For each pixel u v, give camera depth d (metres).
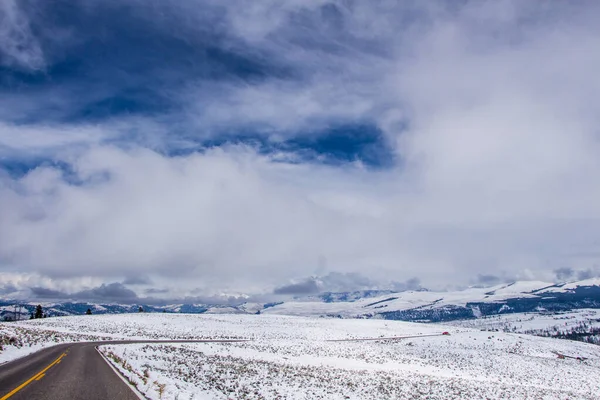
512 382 52.06
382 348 82.12
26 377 19.17
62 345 43.38
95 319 111.88
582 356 109.81
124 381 19.16
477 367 66.75
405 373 45.69
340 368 44.69
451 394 31.80
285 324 131.75
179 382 20.12
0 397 14.28
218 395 18.45
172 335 82.31
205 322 121.94
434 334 131.12
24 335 45.78
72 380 18.75
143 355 34.66
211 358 39.47
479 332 142.12
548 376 63.91
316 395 23.91
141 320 115.56
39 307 163.62
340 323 149.38
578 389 53.38
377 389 30.09
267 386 24.59
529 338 131.12
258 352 53.38
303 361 48.16
